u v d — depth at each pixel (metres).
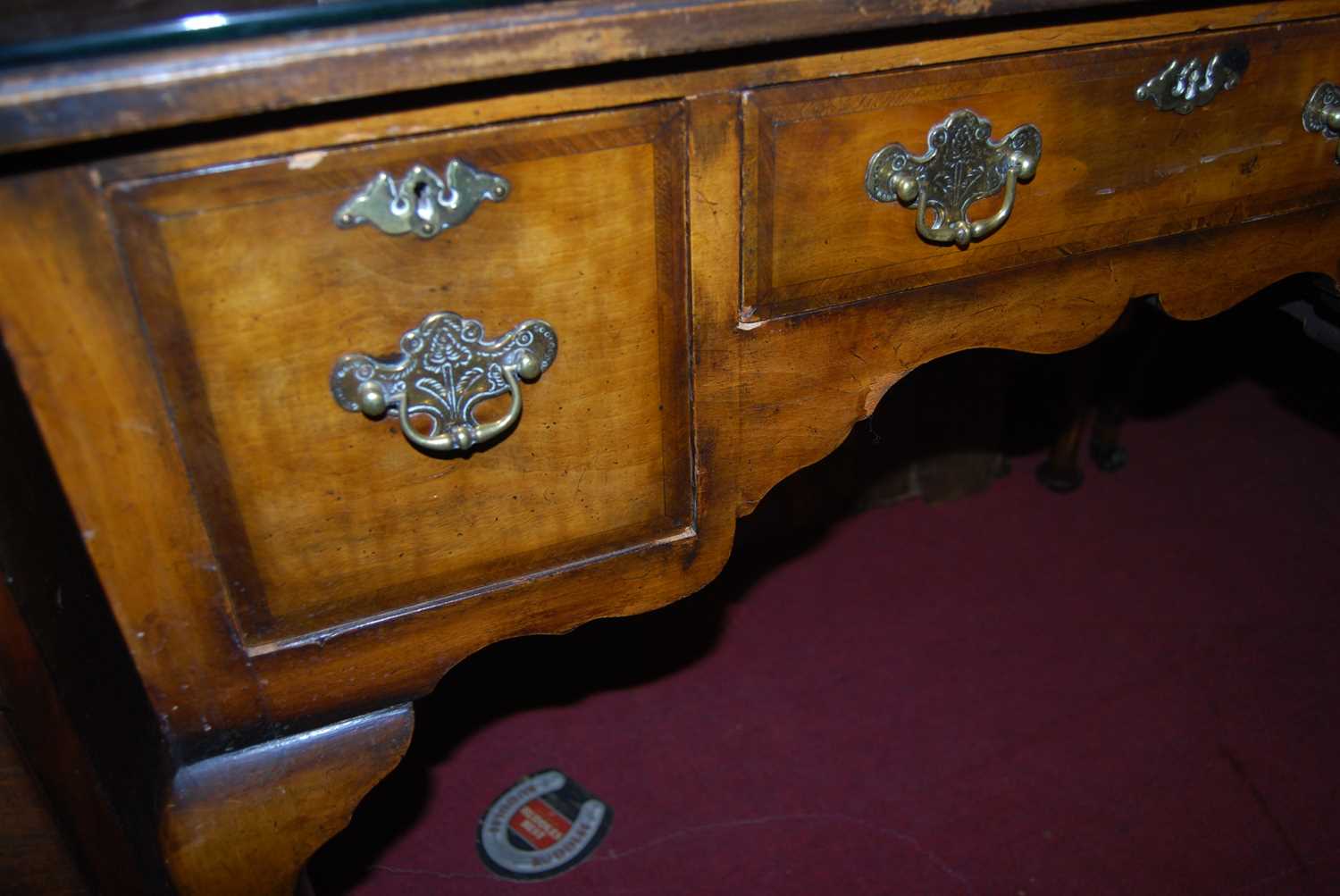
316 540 0.68
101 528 0.63
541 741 1.33
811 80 0.67
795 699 1.37
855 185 0.72
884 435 1.63
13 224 0.53
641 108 0.64
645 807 1.23
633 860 1.17
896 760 1.28
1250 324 1.95
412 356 0.65
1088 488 1.75
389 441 0.67
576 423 0.72
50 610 0.63
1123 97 0.77
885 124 0.71
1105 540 1.63
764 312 0.74
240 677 0.70
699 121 0.66
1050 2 0.67
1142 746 1.28
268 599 0.69
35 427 0.61
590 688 1.40
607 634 1.49
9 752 0.63
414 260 0.62
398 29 0.54
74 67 0.49
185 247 0.57
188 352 0.60
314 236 0.59
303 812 0.74
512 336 0.67
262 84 0.52
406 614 0.73
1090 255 0.84
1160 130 0.80
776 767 1.28
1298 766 1.25
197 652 0.69
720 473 0.79
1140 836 1.17
